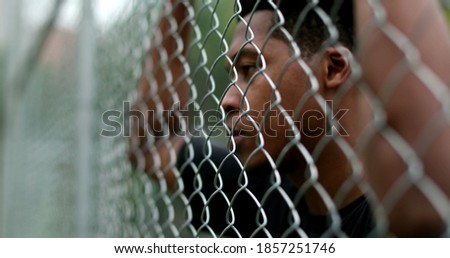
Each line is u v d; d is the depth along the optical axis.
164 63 2.01
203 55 1.57
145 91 2.16
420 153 0.79
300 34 1.26
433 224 0.80
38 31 4.35
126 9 2.54
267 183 1.73
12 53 5.71
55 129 4.33
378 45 0.87
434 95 0.81
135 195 2.23
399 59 0.85
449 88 0.82
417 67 0.81
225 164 1.89
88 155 2.87
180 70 2.10
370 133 0.85
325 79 1.19
